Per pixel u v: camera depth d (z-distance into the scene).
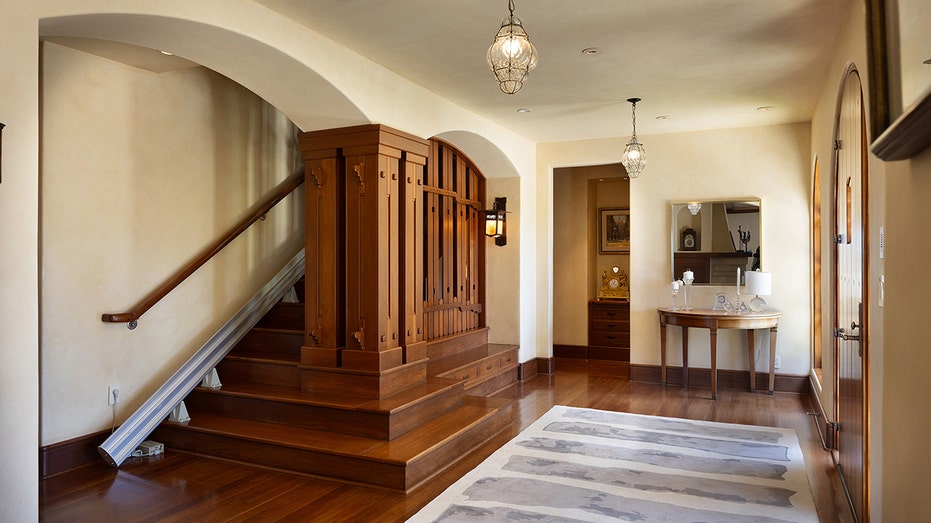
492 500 3.52
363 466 3.77
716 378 6.62
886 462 2.29
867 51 1.93
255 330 5.39
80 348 4.14
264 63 3.83
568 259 9.04
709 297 6.90
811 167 6.38
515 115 6.20
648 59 4.48
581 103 5.72
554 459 4.27
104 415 4.30
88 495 3.61
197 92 5.01
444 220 6.66
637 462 4.21
